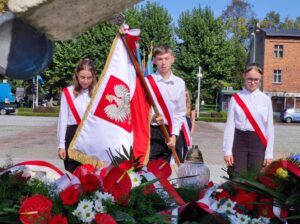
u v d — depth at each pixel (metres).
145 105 4.69
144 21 50.75
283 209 2.81
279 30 56.59
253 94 5.86
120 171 2.64
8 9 2.18
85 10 2.23
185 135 6.05
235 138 5.86
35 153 13.62
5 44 2.31
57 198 2.59
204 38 53.94
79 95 5.38
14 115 40.94
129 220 2.56
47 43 2.41
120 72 4.55
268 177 2.91
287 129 32.69
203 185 3.36
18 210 2.49
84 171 2.80
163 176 2.96
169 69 5.68
